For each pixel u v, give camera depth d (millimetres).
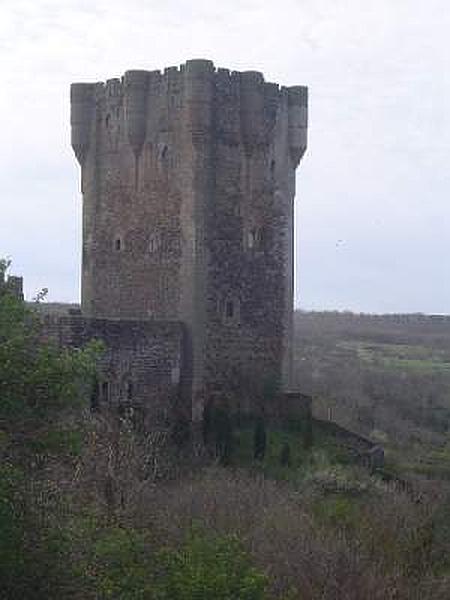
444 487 48688
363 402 88500
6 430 23188
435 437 79812
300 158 59562
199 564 22656
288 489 44656
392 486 47406
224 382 56000
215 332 55625
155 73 56188
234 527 33594
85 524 24781
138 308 57312
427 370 118188
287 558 29641
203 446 52312
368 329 178000
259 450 52375
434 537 35219
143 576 22594
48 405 23531
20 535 22609
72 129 59406
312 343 140250
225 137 56094
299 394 58156
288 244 59000
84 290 60125
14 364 22938
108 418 45938
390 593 29375
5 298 23578
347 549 31203
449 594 30703
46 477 25500
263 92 57219
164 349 52750
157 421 52219
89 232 59594
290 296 59281
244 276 56938
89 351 24125
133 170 57156
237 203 56562
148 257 56719
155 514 33344
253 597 22109
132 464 38688
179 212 55344
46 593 22906
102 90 58344
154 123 56219
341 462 54000
